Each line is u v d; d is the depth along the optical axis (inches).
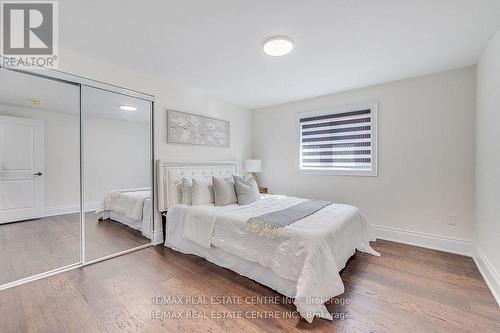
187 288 75.2
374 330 55.9
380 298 69.4
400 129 117.5
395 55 90.6
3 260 93.7
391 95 119.8
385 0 59.2
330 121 141.7
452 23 69.3
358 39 78.7
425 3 60.4
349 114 134.1
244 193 113.7
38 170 111.1
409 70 105.1
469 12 64.0
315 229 71.6
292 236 69.6
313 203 111.4
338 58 93.2
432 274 84.5
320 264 64.1
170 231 111.3
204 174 136.7
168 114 119.6
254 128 179.2
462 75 102.3
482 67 89.7
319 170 144.9
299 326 57.4
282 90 133.9
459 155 103.5
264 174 173.8
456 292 72.5
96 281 79.1
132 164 118.6
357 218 101.0
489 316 60.9
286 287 69.9
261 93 139.6
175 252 106.4
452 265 91.9
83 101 93.7
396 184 119.1
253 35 76.5
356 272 86.4
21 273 83.5
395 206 119.6
